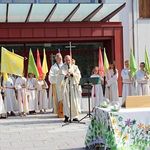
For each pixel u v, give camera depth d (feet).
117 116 27.02
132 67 56.70
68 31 78.23
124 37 81.05
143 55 81.61
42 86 58.18
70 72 46.29
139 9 81.87
